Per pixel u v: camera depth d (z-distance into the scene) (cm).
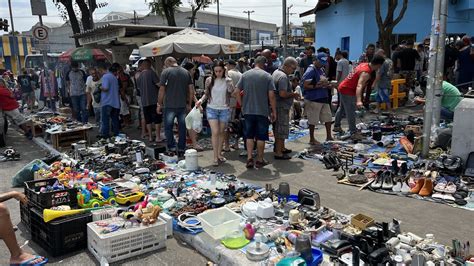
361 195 535
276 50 2592
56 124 945
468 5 1714
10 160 801
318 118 802
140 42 1225
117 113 930
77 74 1123
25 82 1578
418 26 1773
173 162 717
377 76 1042
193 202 498
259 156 680
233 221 408
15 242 371
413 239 372
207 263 374
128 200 482
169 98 761
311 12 2231
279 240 384
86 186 497
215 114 689
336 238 394
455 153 603
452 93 721
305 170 655
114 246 379
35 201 430
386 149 736
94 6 1731
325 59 995
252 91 650
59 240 392
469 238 405
